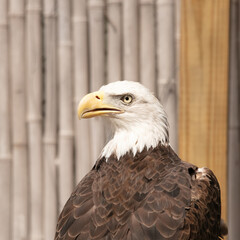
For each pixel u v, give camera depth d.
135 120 7.01
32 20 10.69
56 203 10.78
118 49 10.56
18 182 10.83
